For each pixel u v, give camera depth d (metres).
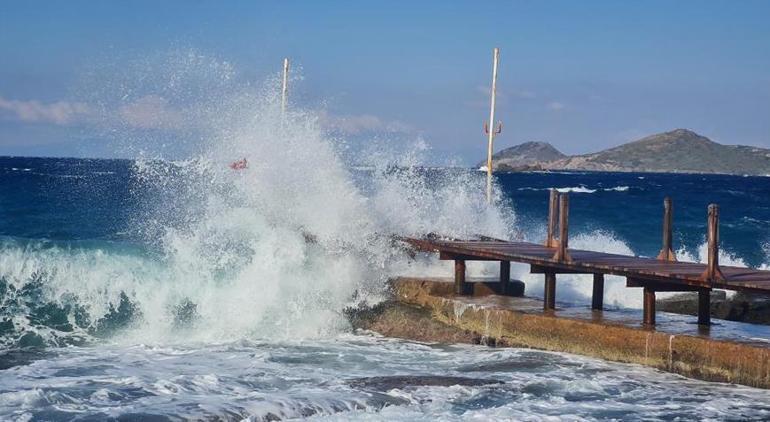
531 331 13.03
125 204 30.59
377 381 10.76
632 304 17.25
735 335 11.61
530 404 10.08
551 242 15.52
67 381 10.53
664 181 115.62
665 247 13.76
